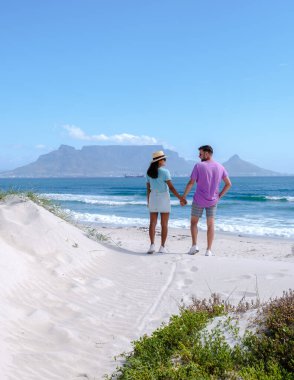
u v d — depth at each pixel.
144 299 6.33
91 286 6.73
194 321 4.61
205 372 3.73
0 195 9.61
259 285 6.52
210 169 9.19
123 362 4.38
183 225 19.47
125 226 19.12
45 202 10.58
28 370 4.15
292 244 13.53
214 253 11.35
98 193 65.88
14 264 6.34
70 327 5.17
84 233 9.83
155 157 9.42
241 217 25.00
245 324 4.46
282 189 83.81
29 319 5.19
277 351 3.77
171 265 8.12
